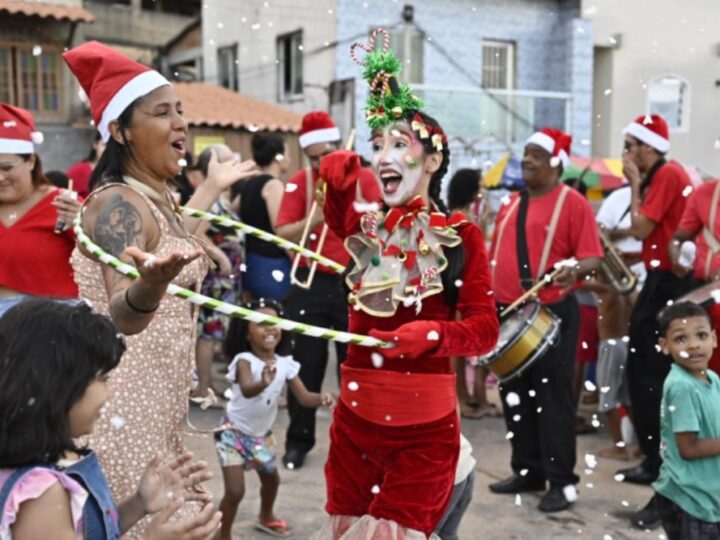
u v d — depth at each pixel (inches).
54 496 66.2
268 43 584.4
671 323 132.1
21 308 69.1
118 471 89.8
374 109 99.3
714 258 165.8
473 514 166.7
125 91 93.7
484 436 219.0
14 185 136.4
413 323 91.7
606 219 236.8
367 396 97.0
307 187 192.1
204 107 527.2
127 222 89.3
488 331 96.1
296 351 189.5
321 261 113.4
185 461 83.7
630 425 199.6
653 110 565.3
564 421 168.4
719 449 127.0
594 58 573.9
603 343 198.2
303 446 192.1
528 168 176.4
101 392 69.5
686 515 129.1
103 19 698.2
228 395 151.3
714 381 133.5
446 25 541.6
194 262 96.0
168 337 93.3
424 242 97.3
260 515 156.3
